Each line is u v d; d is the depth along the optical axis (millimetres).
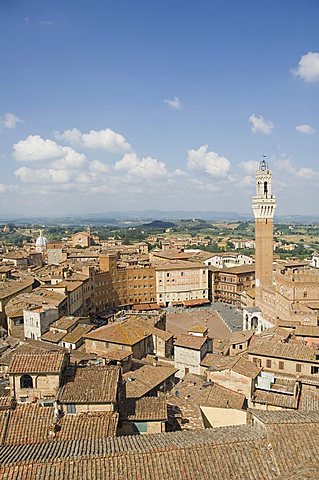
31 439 46625
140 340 112188
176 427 64062
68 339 117188
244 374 80250
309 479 34531
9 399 52469
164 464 37281
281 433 40500
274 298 181375
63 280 196000
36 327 134125
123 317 147125
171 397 74938
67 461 36969
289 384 81562
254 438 40375
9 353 76750
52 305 142375
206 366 102688
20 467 36094
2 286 176500
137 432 56062
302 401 75375
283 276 171000
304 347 100625
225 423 69250
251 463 37969
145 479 35938
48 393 54594
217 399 72062
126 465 36969
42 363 55594
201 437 42125
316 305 158125
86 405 52062
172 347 124188
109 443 42188
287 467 37438
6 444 45656
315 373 95375
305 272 182750
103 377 55969
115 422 49875
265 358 99938
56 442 43781
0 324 156750
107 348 109375
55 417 49438
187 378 88500
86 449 40344
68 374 56844
